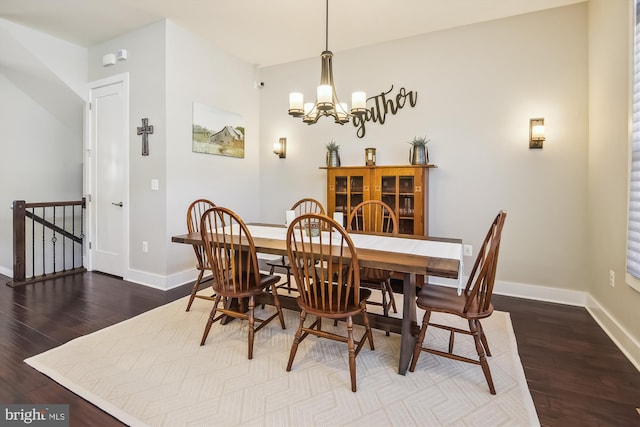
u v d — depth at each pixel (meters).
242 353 2.08
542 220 3.08
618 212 2.27
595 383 1.79
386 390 1.72
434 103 3.46
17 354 2.02
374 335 2.38
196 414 1.52
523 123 3.12
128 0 2.87
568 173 2.97
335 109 2.38
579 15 2.89
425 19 3.17
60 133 4.66
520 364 1.97
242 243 2.20
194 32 3.48
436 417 1.52
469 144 3.33
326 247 2.05
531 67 3.07
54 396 1.64
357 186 3.60
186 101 3.47
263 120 4.53
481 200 3.30
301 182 4.28
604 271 2.51
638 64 2.00
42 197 4.53
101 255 3.88
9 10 3.03
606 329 2.42
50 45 3.54
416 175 3.26
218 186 3.93
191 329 2.42
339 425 1.46
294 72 4.28
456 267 1.62
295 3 2.89
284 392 1.69
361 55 3.79
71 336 2.28
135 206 3.53
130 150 3.54
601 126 2.58
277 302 2.39
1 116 4.13
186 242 2.40
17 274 3.43
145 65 3.37
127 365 1.92
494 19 3.17
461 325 2.52
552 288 3.06
